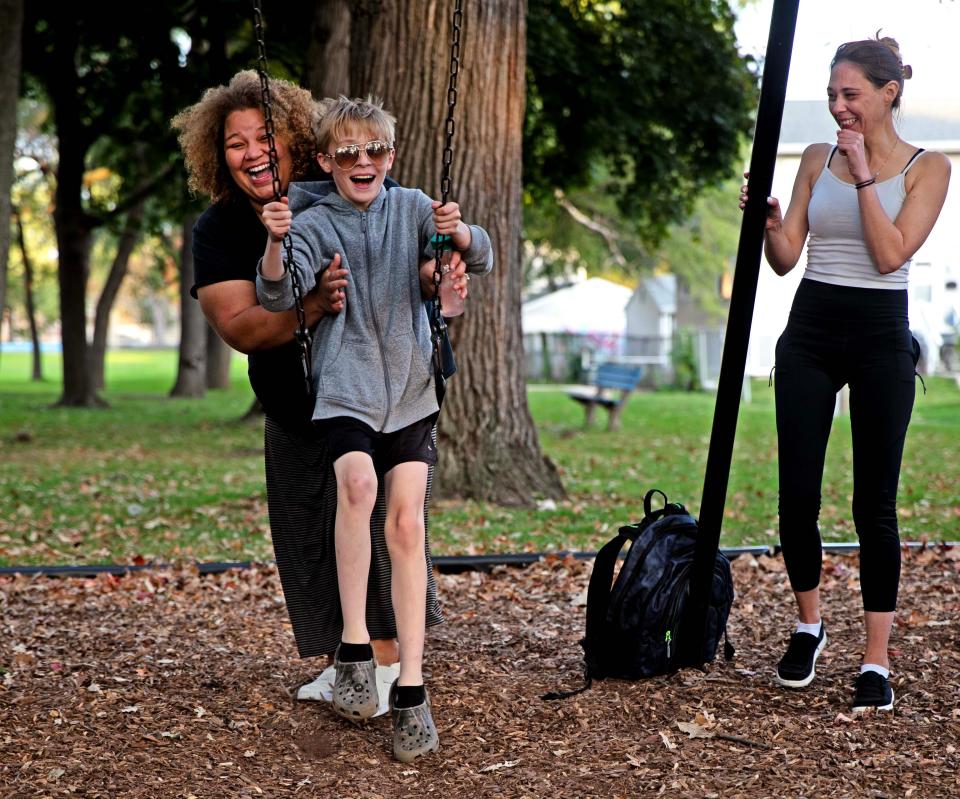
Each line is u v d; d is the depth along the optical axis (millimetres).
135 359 81750
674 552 5492
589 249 38406
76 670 5840
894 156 5055
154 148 24219
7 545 10414
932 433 20828
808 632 5371
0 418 26219
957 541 9477
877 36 5211
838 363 5141
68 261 30062
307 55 16219
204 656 6113
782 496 5223
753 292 4996
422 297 4730
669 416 27750
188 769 4496
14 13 15008
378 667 5203
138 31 20531
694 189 24312
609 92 21312
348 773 4492
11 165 15219
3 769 4457
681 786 4250
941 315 31969
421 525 4648
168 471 16156
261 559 9570
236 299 4750
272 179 4613
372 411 4551
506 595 7629
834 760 4449
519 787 4309
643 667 5406
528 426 12297
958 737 4656
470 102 11078
